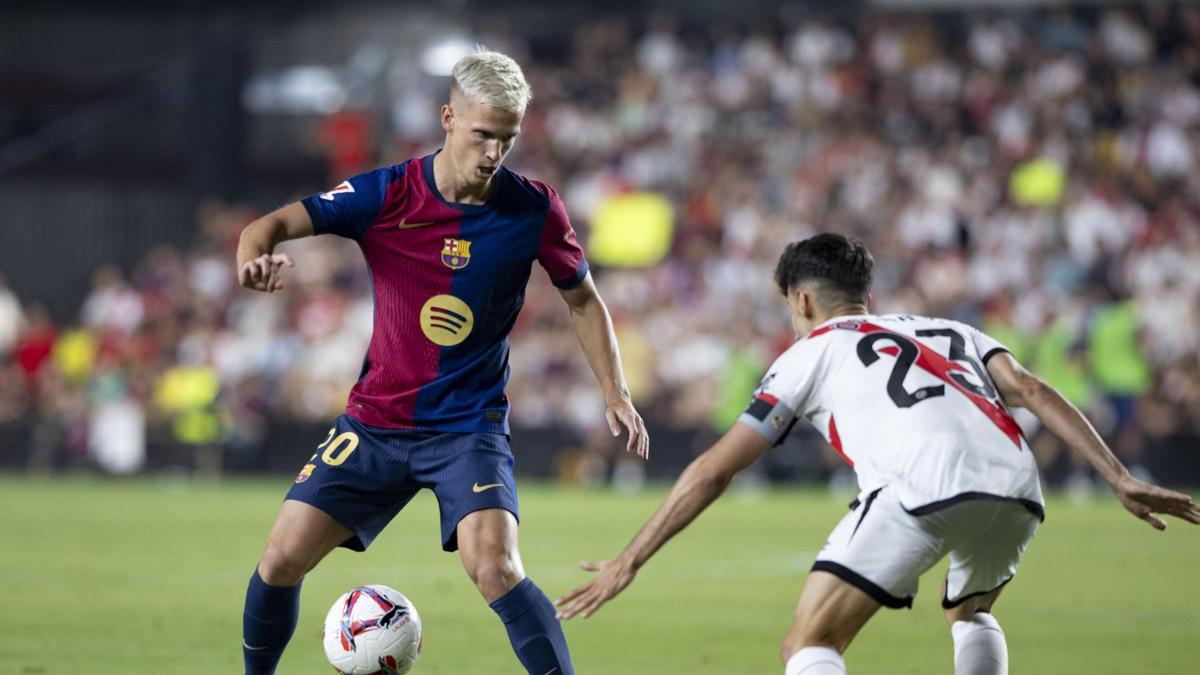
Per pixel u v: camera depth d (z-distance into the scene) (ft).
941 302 256.93
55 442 263.90
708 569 130.21
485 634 86.69
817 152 294.05
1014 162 286.05
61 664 73.05
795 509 202.69
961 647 55.16
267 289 53.72
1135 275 256.93
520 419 255.50
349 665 59.62
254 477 260.62
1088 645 86.12
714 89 311.68
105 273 282.77
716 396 250.16
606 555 137.80
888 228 274.77
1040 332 244.22
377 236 57.41
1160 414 236.02
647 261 276.82
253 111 320.29
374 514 58.23
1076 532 171.73
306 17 329.52
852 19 322.75
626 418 58.29
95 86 311.68
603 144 305.32
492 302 58.18
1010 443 50.67
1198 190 281.54
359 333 264.93
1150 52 308.60
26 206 303.48
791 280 55.06
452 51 322.75
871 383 50.83
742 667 77.41
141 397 262.06
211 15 326.65
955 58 318.45
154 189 305.94
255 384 262.06
